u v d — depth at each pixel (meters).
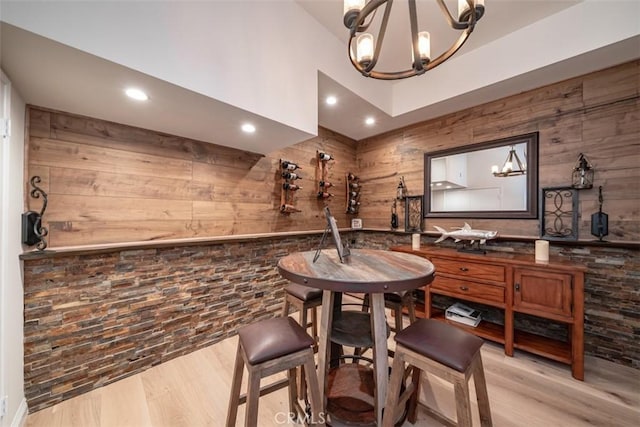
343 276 1.13
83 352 1.63
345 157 3.81
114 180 1.83
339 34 2.32
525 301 2.00
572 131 2.18
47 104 1.53
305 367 1.12
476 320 2.42
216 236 2.37
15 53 1.07
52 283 1.53
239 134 2.12
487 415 1.12
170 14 1.33
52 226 1.58
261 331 1.16
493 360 2.01
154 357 1.92
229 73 1.57
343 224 3.77
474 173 2.74
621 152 1.97
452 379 0.96
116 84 1.34
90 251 1.60
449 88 2.58
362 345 1.37
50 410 1.48
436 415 1.25
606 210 2.02
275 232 2.90
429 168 3.13
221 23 1.54
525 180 2.41
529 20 2.06
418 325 1.20
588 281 2.08
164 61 1.30
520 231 2.44
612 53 1.86
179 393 1.64
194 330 2.15
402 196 3.38
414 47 1.23
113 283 1.75
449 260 2.42
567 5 1.90
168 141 2.10
